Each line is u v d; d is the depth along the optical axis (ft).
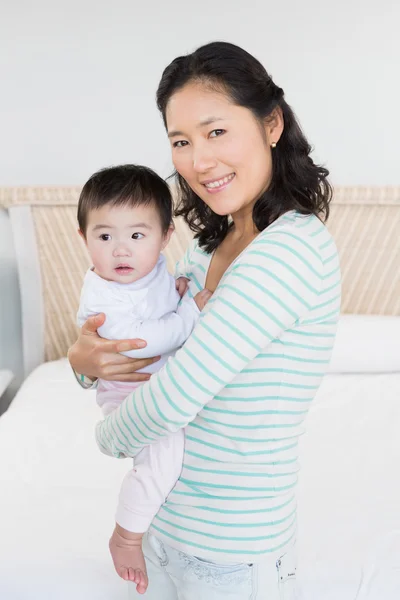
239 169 3.64
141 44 9.07
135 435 3.53
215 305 3.35
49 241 9.18
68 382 8.21
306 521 5.23
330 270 3.52
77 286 9.35
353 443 6.56
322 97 9.23
